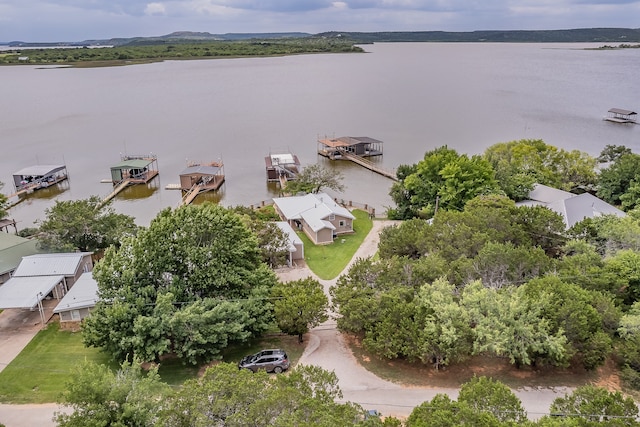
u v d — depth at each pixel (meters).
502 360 31.27
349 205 66.88
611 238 39.88
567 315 28.86
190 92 192.12
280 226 52.09
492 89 197.12
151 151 102.56
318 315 33.00
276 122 133.88
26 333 35.41
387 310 30.92
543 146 72.56
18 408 27.39
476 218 43.16
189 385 21.98
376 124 129.75
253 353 32.88
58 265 40.84
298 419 19.14
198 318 29.98
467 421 19.53
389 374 30.11
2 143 109.88
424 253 41.19
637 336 28.23
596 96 175.50
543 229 43.53
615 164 66.56
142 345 29.45
